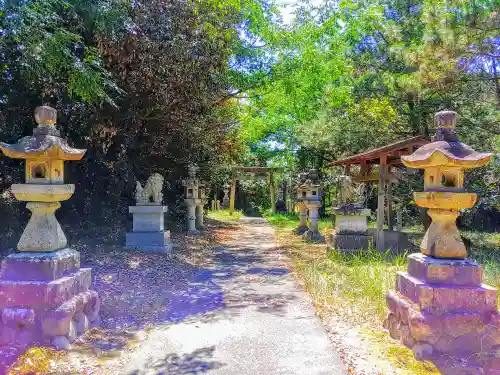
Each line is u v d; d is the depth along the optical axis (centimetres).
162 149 1051
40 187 352
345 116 1309
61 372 299
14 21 481
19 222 805
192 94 884
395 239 890
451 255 343
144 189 819
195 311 450
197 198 1194
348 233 817
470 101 885
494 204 1038
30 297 340
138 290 531
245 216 2222
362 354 331
